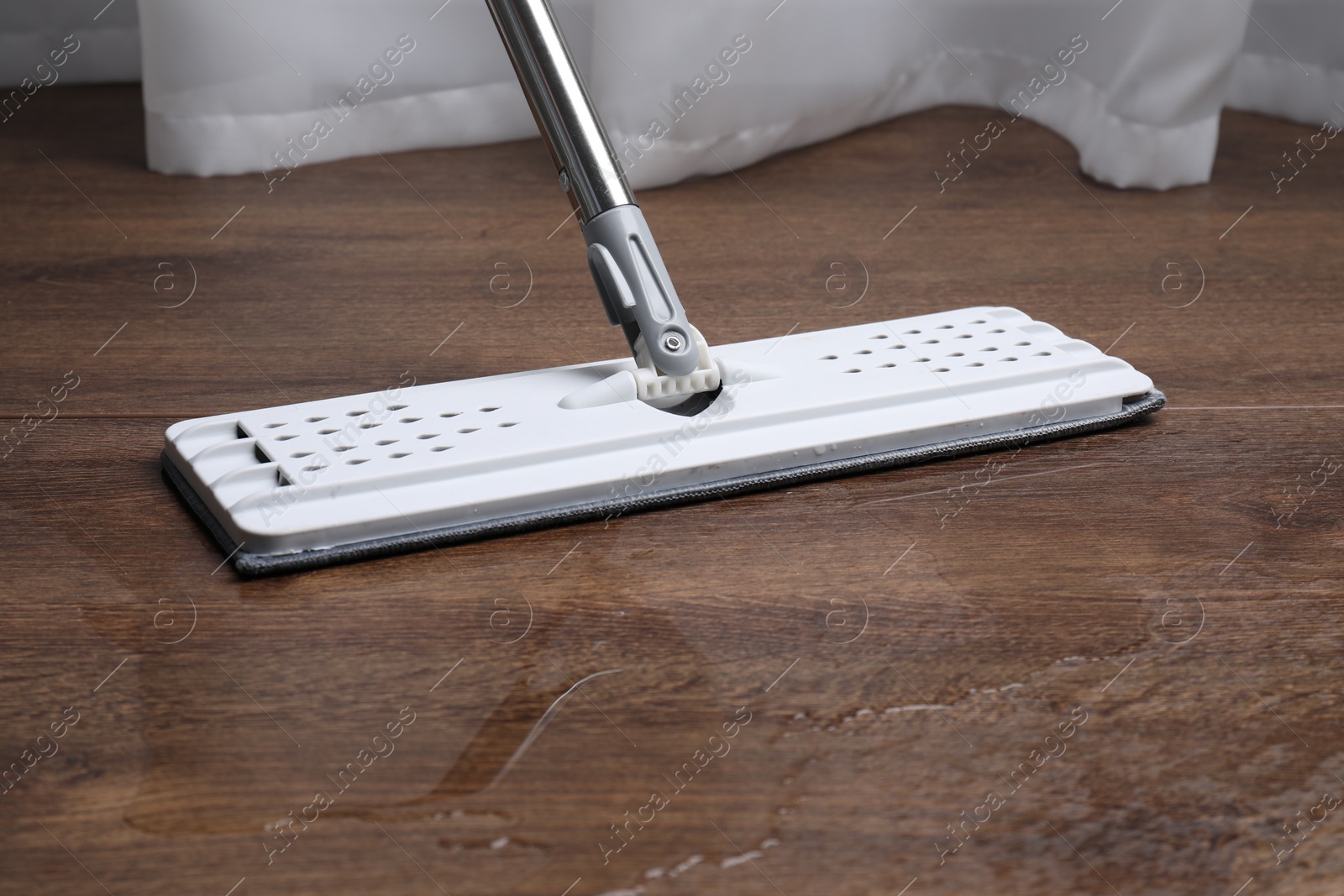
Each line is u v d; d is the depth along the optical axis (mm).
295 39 1606
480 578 719
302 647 653
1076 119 1766
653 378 834
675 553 750
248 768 564
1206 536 780
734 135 1653
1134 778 565
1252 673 645
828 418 840
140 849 516
